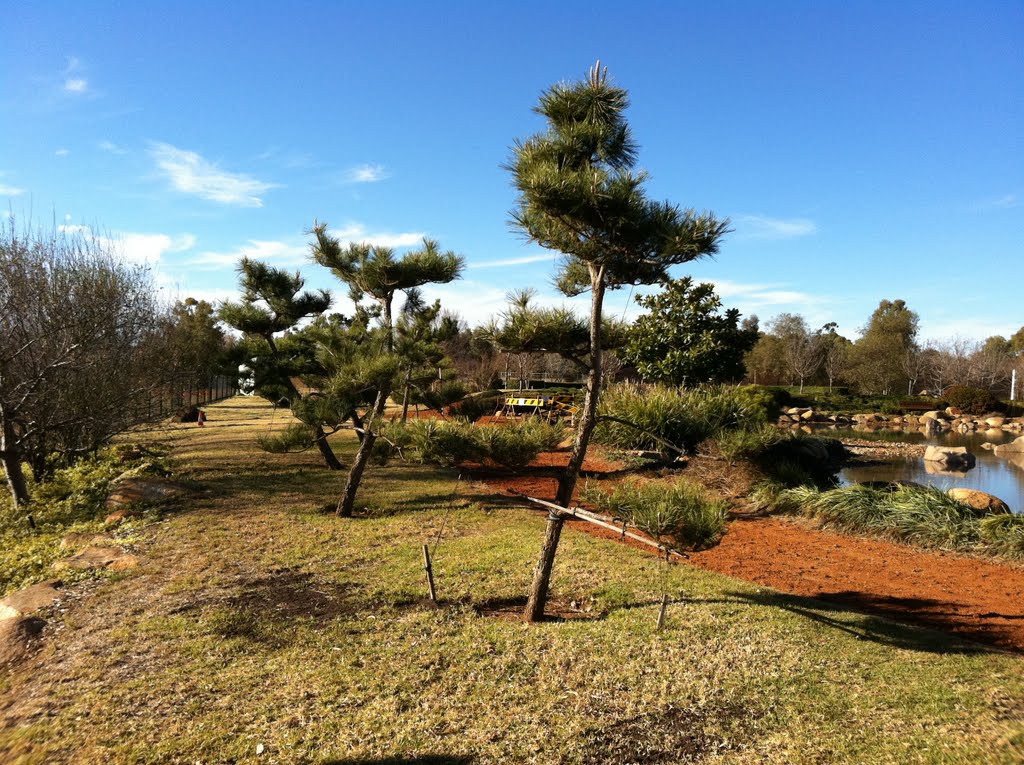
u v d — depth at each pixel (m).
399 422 5.77
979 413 32.72
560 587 5.45
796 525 8.09
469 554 6.33
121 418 10.52
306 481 10.46
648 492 4.45
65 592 5.25
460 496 9.35
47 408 9.34
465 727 3.27
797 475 9.22
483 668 3.90
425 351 7.97
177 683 3.71
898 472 14.85
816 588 5.70
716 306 14.55
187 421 21.30
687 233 3.56
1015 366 41.47
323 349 8.26
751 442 5.78
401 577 5.60
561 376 29.33
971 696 3.54
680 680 3.75
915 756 2.96
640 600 5.11
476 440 4.73
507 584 5.46
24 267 9.21
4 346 8.76
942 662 4.02
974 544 6.89
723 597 5.21
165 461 11.68
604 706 3.47
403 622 4.59
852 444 20.17
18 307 8.84
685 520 4.10
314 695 3.57
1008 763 2.86
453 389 8.62
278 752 3.04
